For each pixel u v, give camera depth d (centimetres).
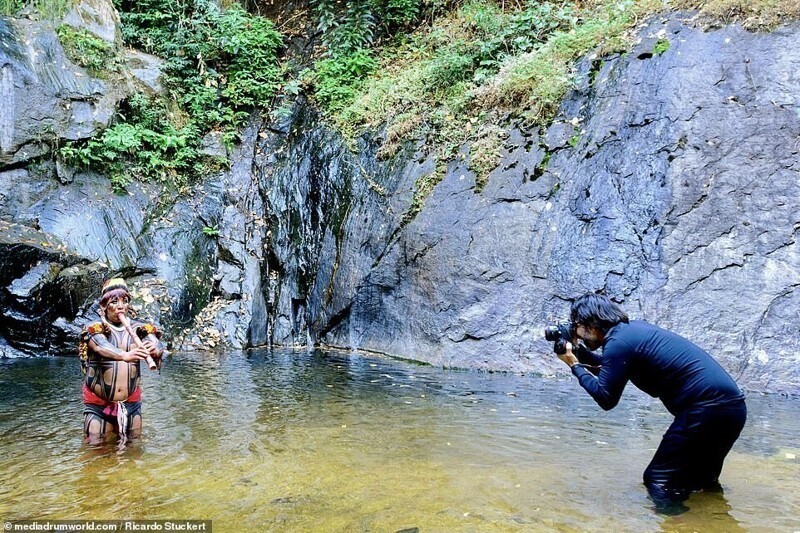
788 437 405
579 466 348
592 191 670
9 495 302
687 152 641
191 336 825
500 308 662
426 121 848
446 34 976
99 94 905
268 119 1048
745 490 311
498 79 818
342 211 869
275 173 973
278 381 595
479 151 755
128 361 393
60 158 866
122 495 302
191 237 912
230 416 463
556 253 659
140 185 923
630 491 309
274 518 274
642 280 614
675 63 690
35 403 505
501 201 710
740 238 594
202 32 1093
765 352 548
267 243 927
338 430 424
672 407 308
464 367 659
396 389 558
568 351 325
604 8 845
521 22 907
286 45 1155
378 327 769
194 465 349
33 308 730
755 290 572
